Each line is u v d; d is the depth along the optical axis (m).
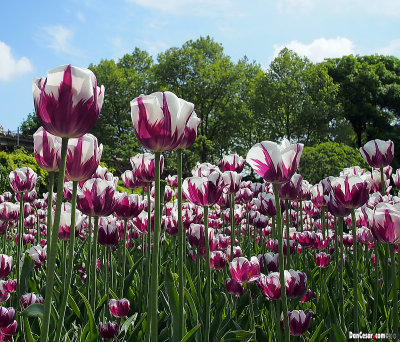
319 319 2.91
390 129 48.06
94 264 2.38
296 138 47.50
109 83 54.28
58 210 1.33
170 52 52.06
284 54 46.81
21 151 12.58
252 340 2.38
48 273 1.31
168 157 38.78
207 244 2.24
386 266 3.06
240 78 50.78
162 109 1.61
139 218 3.57
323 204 4.16
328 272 3.87
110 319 2.69
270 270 3.11
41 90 1.34
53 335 2.12
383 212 2.27
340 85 50.56
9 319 2.13
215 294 3.10
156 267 1.62
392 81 52.19
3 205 3.74
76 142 1.63
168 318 2.50
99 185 2.17
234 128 50.00
